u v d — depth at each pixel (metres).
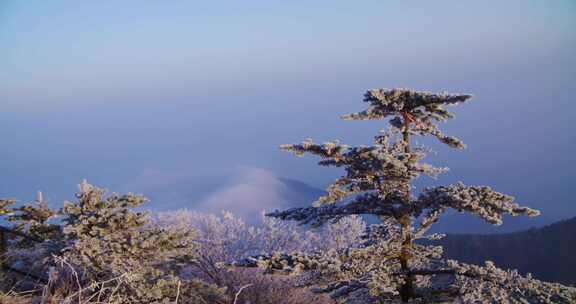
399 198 6.99
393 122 7.38
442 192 6.76
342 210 7.26
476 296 6.22
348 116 7.22
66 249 8.20
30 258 8.88
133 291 7.41
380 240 7.14
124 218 8.59
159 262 8.93
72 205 8.80
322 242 13.49
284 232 13.57
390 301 7.09
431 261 7.39
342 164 6.73
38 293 7.78
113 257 7.82
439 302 6.86
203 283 8.49
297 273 6.37
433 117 7.25
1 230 9.20
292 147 6.61
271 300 11.64
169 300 7.49
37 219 9.93
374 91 6.94
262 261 6.47
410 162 6.87
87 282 7.60
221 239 13.00
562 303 6.05
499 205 6.30
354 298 7.64
